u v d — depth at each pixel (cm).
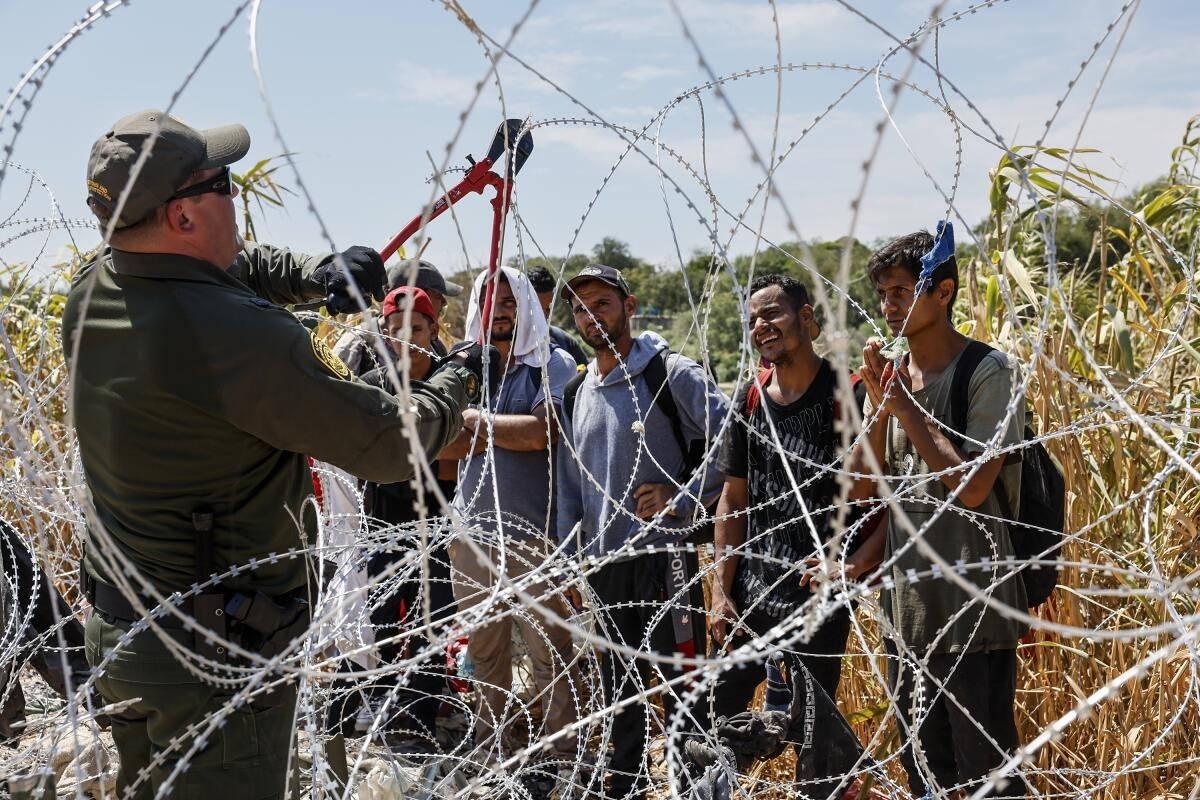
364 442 211
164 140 203
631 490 361
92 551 219
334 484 330
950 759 300
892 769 342
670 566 353
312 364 207
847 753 309
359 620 212
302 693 191
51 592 149
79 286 215
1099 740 311
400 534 206
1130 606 321
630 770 348
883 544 314
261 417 204
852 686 375
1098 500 353
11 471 282
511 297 394
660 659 126
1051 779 312
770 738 311
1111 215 416
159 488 207
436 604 412
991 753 284
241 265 290
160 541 209
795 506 329
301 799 262
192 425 204
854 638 373
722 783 292
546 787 354
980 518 282
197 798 207
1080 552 327
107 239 126
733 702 348
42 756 262
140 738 220
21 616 312
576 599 385
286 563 223
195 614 209
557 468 391
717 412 351
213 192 211
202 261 211
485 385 223
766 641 136
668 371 359
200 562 210
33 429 319
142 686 208
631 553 206
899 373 282
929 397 286
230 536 213
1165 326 384
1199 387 375
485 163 313
